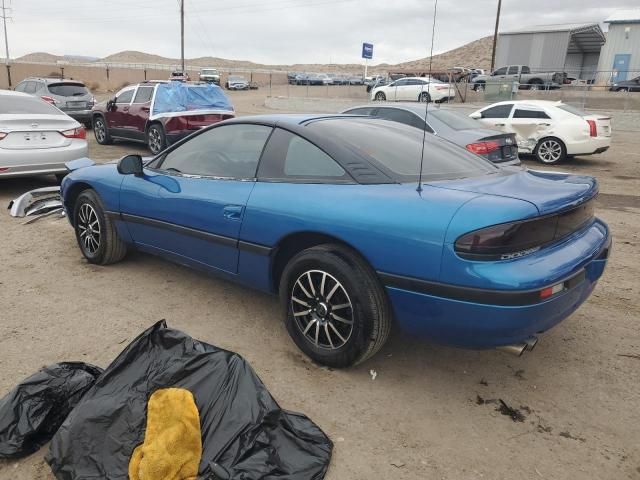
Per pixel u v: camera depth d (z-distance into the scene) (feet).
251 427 7.85
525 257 8.73
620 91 92.48
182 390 8.09
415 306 9.30
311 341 10.96
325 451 8.25
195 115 41.34
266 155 11.94
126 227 15.08
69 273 15.88
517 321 8.54
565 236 9.58
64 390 8.84
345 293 10.10
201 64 508.53
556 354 11.64
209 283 15.21
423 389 10.28
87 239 16.48
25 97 26.81
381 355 11.46
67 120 26.02
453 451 8.63
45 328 12.39
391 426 9.20
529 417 9.52
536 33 116.47
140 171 14.35
